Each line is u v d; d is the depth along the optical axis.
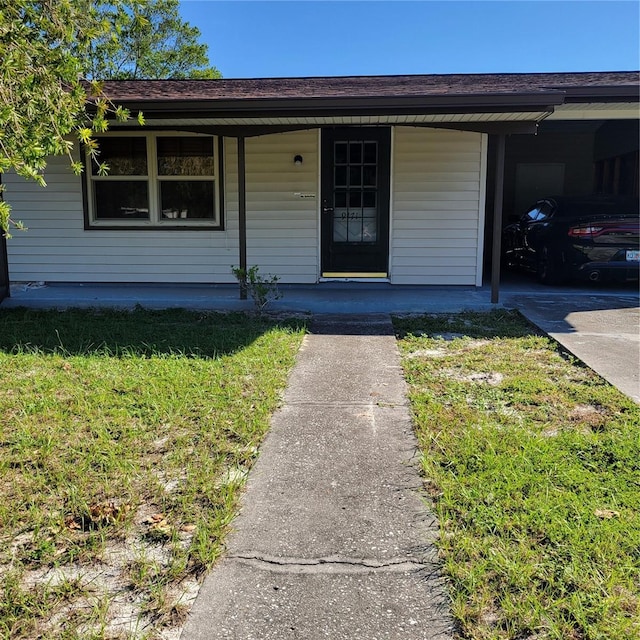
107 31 4.36
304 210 9.27
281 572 2.35
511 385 4.55
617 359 5.27
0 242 7.96
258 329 6.43
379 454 3.40
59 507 2.78
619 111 9.24
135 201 9.45
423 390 4.53
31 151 3.56
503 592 2.18
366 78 9.98
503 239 12.00
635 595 2.14
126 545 2.51
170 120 7.26
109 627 2.04
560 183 13.83
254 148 9.20
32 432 3.60
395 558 2.43
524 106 6.50
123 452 3.34
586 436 3.54
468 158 8.96
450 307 7.61
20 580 2.28
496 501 2.78
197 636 2.01
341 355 5.56
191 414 3.92
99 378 4.62
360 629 2.04
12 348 5.55
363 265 9.38
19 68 3.63
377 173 9.14
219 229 9.38
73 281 9.59
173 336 6.08
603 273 8.70
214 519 2.69
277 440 3.61
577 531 2.50
